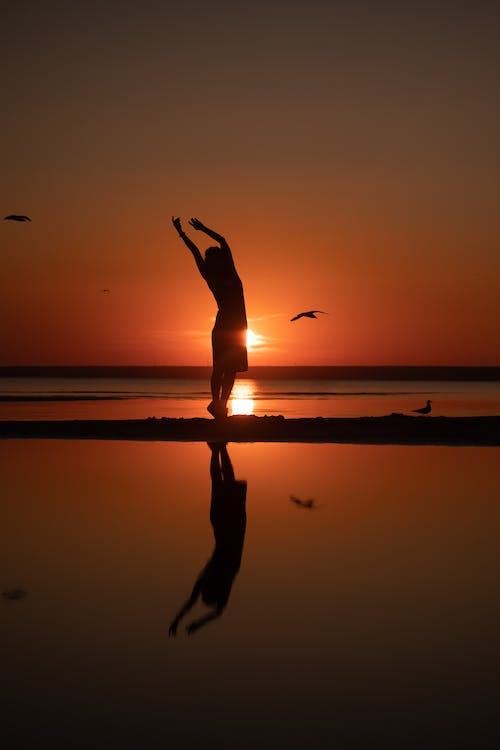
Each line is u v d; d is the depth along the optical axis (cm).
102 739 621
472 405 6372
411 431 3033
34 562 1143
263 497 1689
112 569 1104
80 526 1388
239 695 696
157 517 1468
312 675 738
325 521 1438
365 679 730
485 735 626
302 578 1059
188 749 607
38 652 793
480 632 849
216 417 3166
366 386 14025
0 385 14125
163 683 722
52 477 1962
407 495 1712
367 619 891
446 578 1059
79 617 898
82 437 3008
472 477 1975
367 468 2144
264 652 793
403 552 1204
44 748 608
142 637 835
